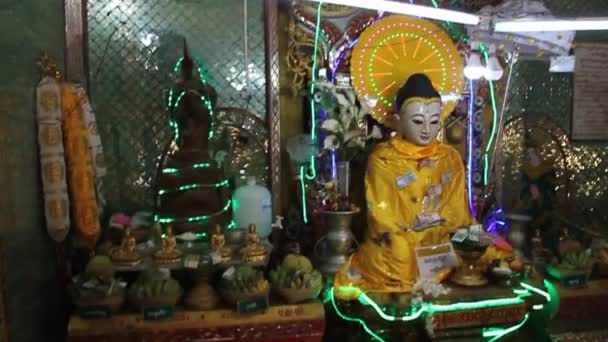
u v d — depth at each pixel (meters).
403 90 3.74
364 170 4.05
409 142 3.74
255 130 4.05
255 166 4.05
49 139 3.18
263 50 4.02
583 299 3.71
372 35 4.01
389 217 3.62
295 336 3.25
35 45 3.22
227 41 4.00
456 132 4.22
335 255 3.69
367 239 3.65
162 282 3.18
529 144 4.46
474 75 4.04
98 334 3.07
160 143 3.96
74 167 3.36
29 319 3.01
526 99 4.43
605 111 4.56
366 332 3.48
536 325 3.80
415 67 4.07
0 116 2.72
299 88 4.02
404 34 4.06
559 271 3.71
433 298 3.38
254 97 4.04
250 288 3.19
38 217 3.18
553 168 4.51
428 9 3.67
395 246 3.48
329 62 4.00
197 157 3.63
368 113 4.00
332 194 3.83
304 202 3.96
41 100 3.17
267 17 3.97
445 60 4.12
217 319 3.19
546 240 4.40
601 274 3.84
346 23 4.02
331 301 3.59
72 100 3.37
